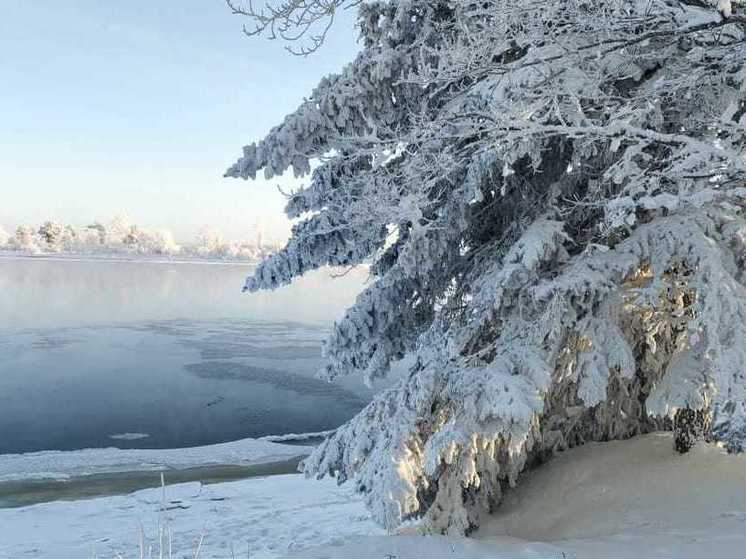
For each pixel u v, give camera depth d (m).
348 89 6.74
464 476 5.91
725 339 4.59
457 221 6.38
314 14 4.64
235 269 137.62
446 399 6.07
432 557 4.71
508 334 5.95
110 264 132.75
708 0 3.99
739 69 4.84
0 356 31.83
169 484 16.03
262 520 12.52
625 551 4.51
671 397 5.15
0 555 10.60
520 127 4.56
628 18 4.30
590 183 5.93
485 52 4.95
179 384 27.22
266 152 6.70
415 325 7.93
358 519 12.39
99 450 18.92
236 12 4.47
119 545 11.01
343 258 7.83
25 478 16.48
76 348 34.97
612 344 5.47
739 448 5.07
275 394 25.94
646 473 6.21
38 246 159.12
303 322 50.06
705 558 4.22
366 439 6.37
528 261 5.41
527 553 4.63
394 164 6.81
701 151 4.22
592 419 7.46
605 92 5.34
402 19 6.93
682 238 5.10
